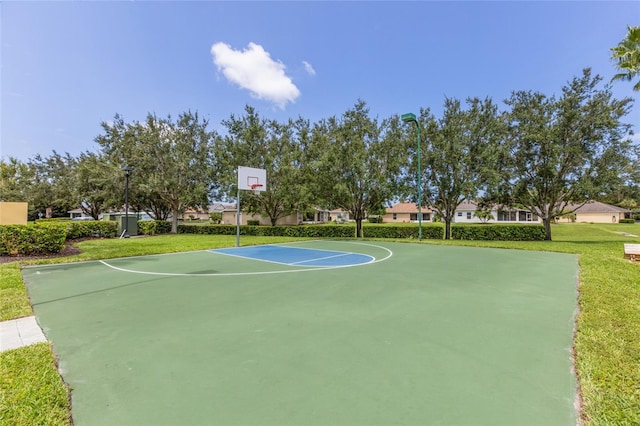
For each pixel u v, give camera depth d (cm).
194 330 373
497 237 1744
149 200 2569
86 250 1202
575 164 1520
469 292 551
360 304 478
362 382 249
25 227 1027
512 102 1642
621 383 240
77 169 2548
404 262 905
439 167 1708
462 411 209
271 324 392
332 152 1788
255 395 232
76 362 290
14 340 343
